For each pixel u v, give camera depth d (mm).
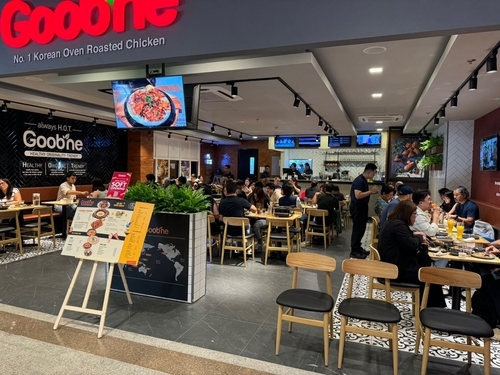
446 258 3279
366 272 2912
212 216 5648
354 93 6613
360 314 2576
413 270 3266
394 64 4848
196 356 2789
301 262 3074
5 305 3748
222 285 4551
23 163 8117
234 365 2668
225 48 2713
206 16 2754
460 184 8320
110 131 10539
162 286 4023
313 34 2480
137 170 11031
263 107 7188
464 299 4098
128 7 2975
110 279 3227
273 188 7969
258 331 3268
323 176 13008
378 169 12805
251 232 6090
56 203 6871
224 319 3520
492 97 5754
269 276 4949
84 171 9711
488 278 3330
